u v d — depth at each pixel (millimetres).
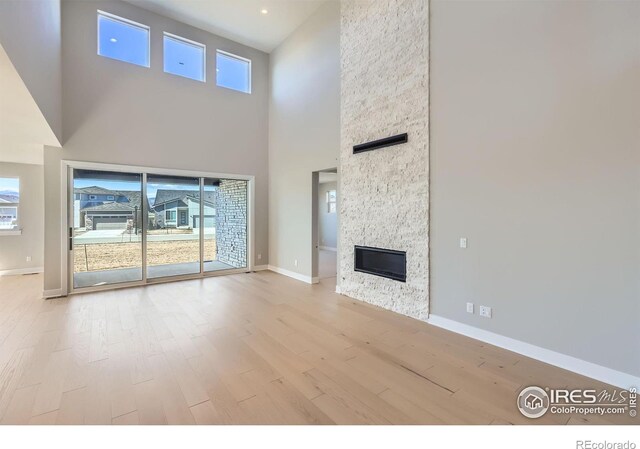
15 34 2256
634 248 2367
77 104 5090
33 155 5703
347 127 5074
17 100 2898
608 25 2451
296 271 6438
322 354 3016
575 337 2668
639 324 2354
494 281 3207
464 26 3416
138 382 2482
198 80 6375
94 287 5344
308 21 6008
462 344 3250
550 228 2795
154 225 5961
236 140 6875
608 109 2463
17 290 5324
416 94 3932
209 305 4559
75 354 2953
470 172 3393
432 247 3803
